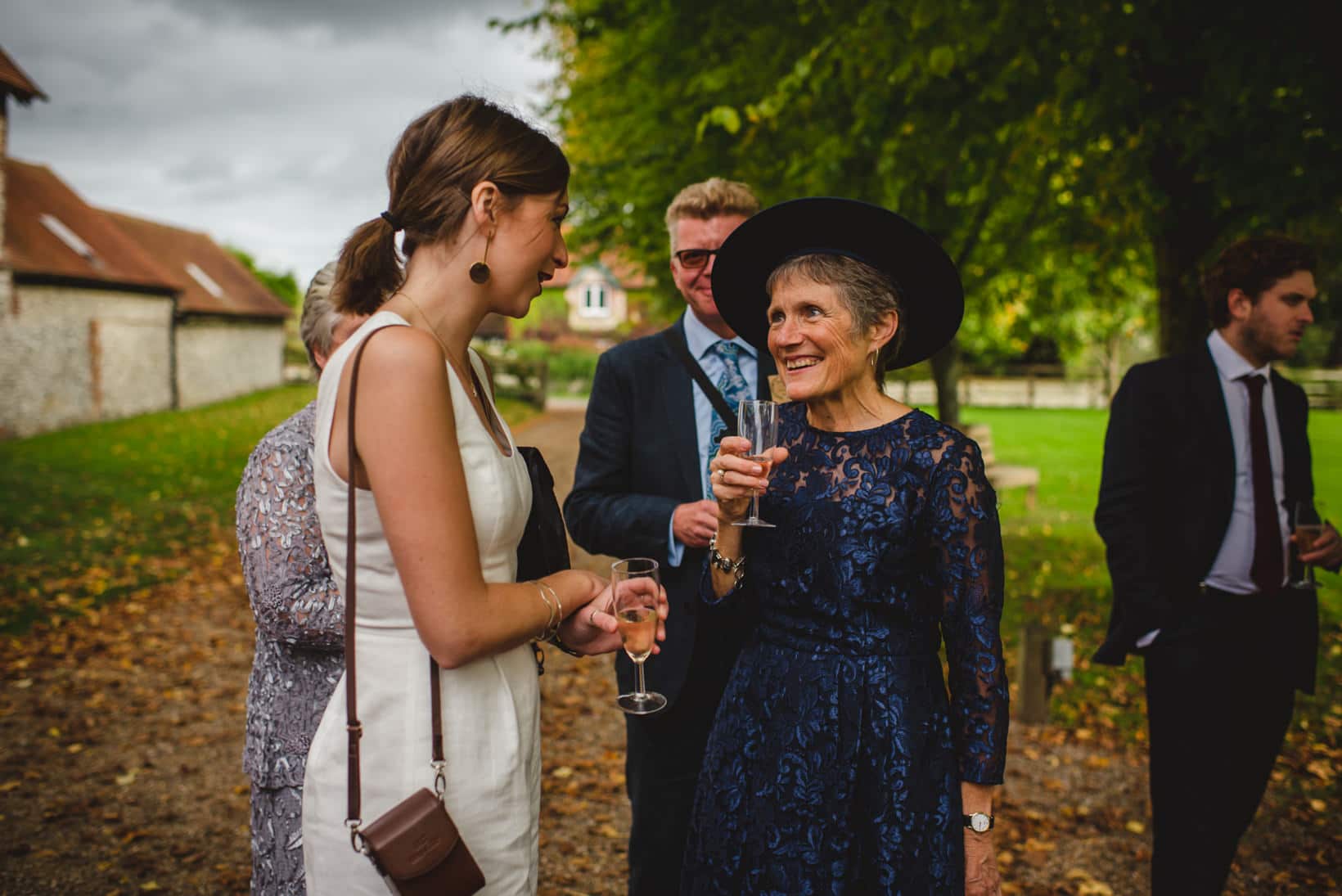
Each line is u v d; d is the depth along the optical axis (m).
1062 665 4.55
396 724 1.29
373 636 1.30
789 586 1.73
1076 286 10.52
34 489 10.98
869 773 1.61
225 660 5.82
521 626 1.33
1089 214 7.10
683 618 2.29
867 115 5.50
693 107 6.55
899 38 4.91
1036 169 6.30
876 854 1.59
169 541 9.06
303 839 1.36
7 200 19.00
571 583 1.48
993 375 30.17
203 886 3.26
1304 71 4.19
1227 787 2.42
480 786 1.34
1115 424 2.56
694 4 6.40
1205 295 2.58
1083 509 11.09
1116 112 4.86
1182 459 2.47
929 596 1.68
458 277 1.35
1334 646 5.80
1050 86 5.12
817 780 1.64
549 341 34.91
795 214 1.70
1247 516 2.43
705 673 2.29
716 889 1.71
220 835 3.63
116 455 14.08
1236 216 5.25
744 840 1.69
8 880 3.27
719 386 2.48
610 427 2.54
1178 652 2.43
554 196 1.40
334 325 1.83
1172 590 2.47
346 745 1.31
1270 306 2.39
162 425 18.56
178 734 4.67
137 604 7.02
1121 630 2.53
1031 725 4.63
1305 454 2.49
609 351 2.62
